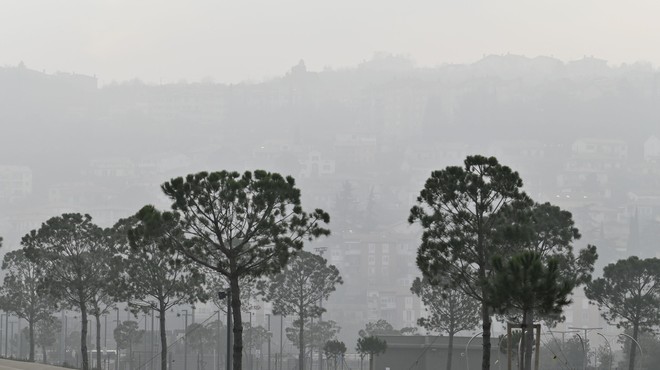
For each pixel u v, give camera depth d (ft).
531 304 537.24
